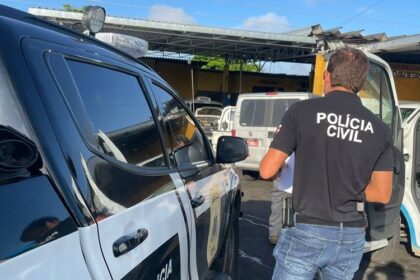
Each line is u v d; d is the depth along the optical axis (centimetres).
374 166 249
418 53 1522
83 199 152
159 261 196
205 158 340
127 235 171
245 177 1058
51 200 139
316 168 244
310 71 2752
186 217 239
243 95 1005
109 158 181
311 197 245
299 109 249
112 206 168
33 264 123
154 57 2789
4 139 122
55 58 167
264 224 680
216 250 323
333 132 241
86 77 186
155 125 245
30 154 128
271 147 254
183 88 2864
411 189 532
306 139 245
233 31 1927
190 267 247
